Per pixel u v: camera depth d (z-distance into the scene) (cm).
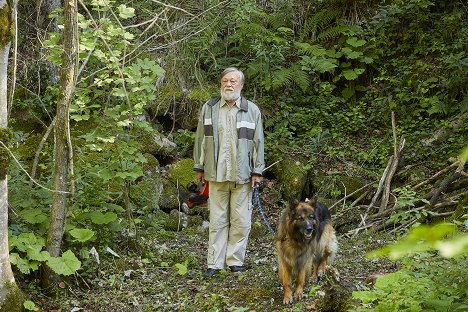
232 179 633
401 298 367
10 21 484
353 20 1115
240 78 639
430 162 898
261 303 543
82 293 583
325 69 1017
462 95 994
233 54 1088
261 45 1014
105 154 654
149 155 880
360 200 878
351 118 1038
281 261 545
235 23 1060
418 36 1067
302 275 543
